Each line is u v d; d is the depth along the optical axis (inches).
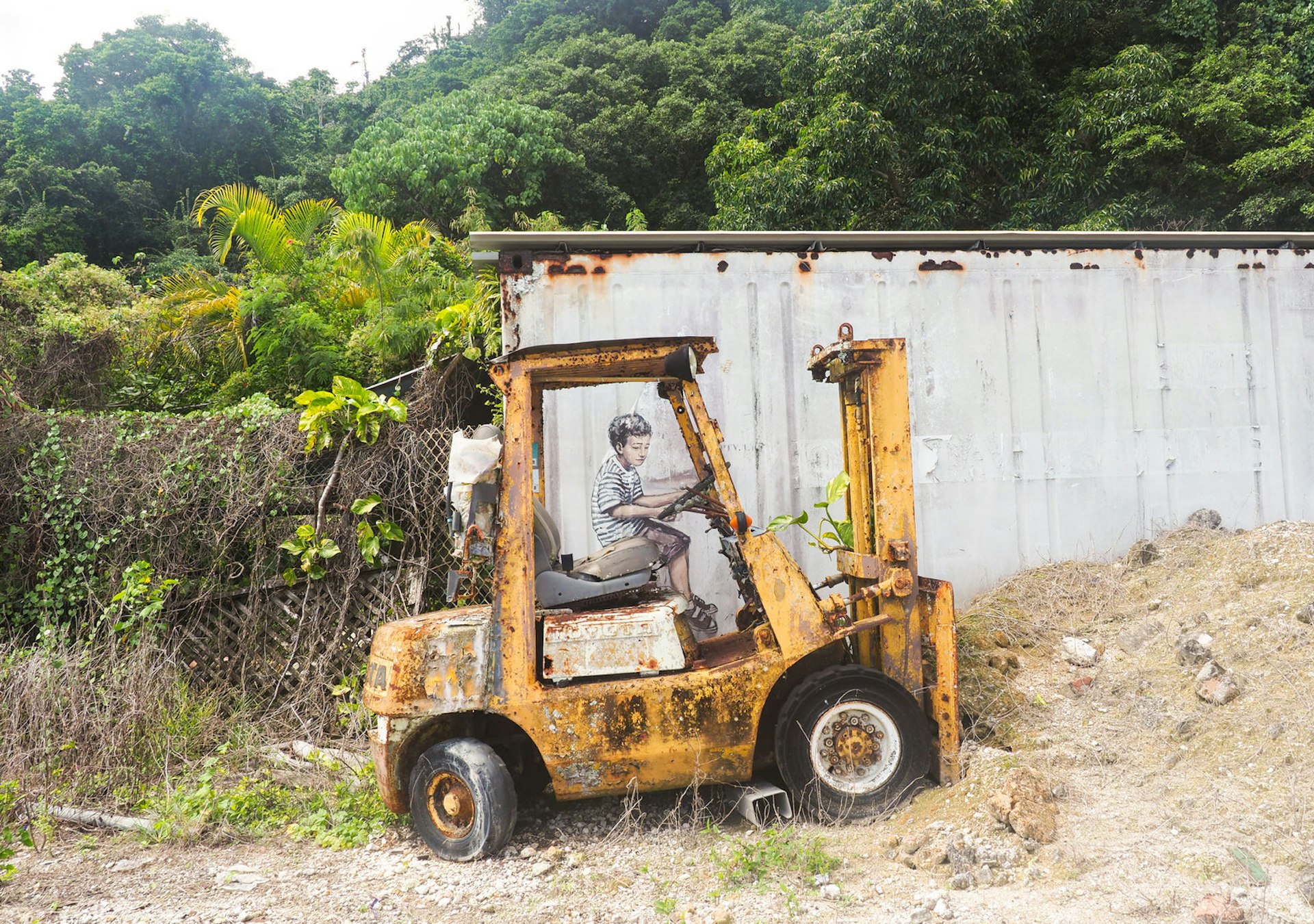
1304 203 503.5
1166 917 114.0
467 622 154.2
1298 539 213.9
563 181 1070.4
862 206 550.6
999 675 200.1
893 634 168.2
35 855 158.1
